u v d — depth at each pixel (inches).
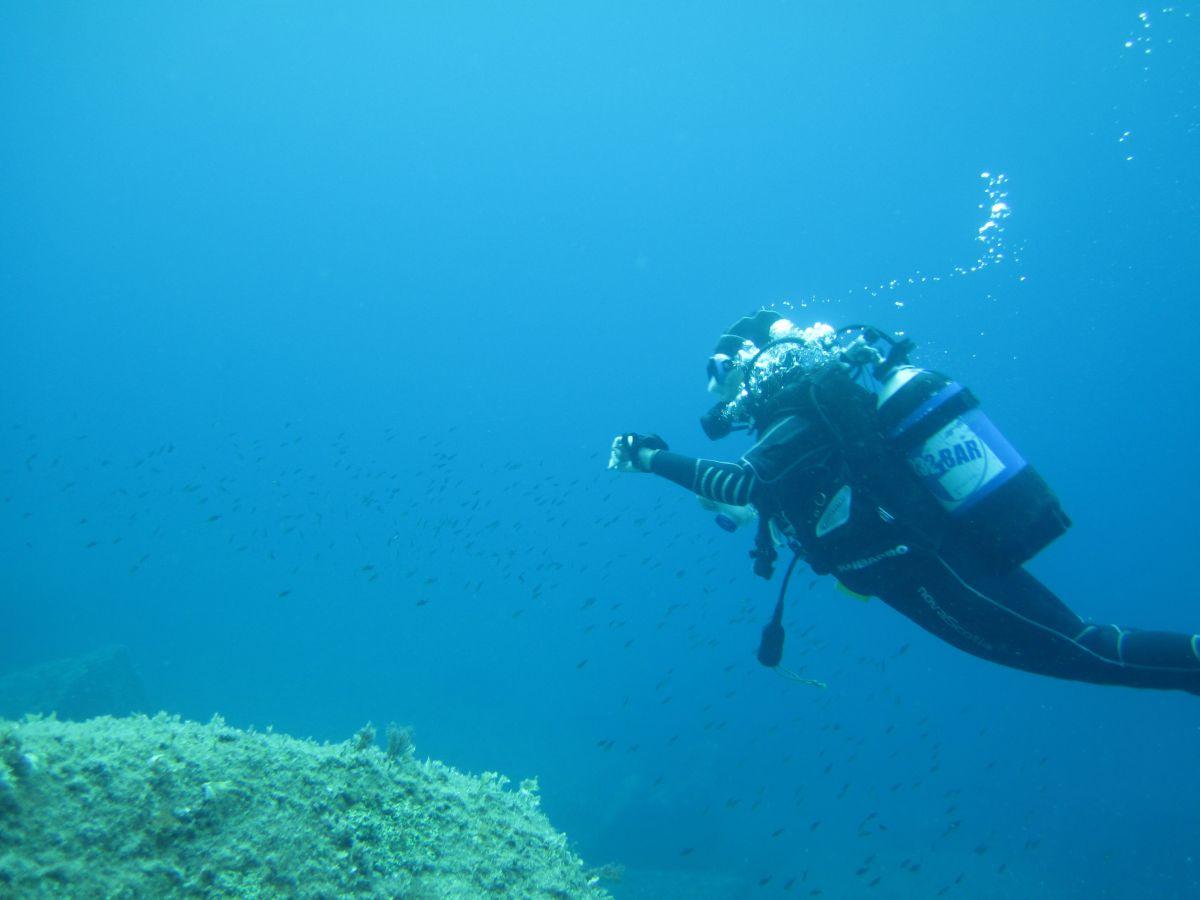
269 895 81.5
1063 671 96.2
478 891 96.8
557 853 117.6
